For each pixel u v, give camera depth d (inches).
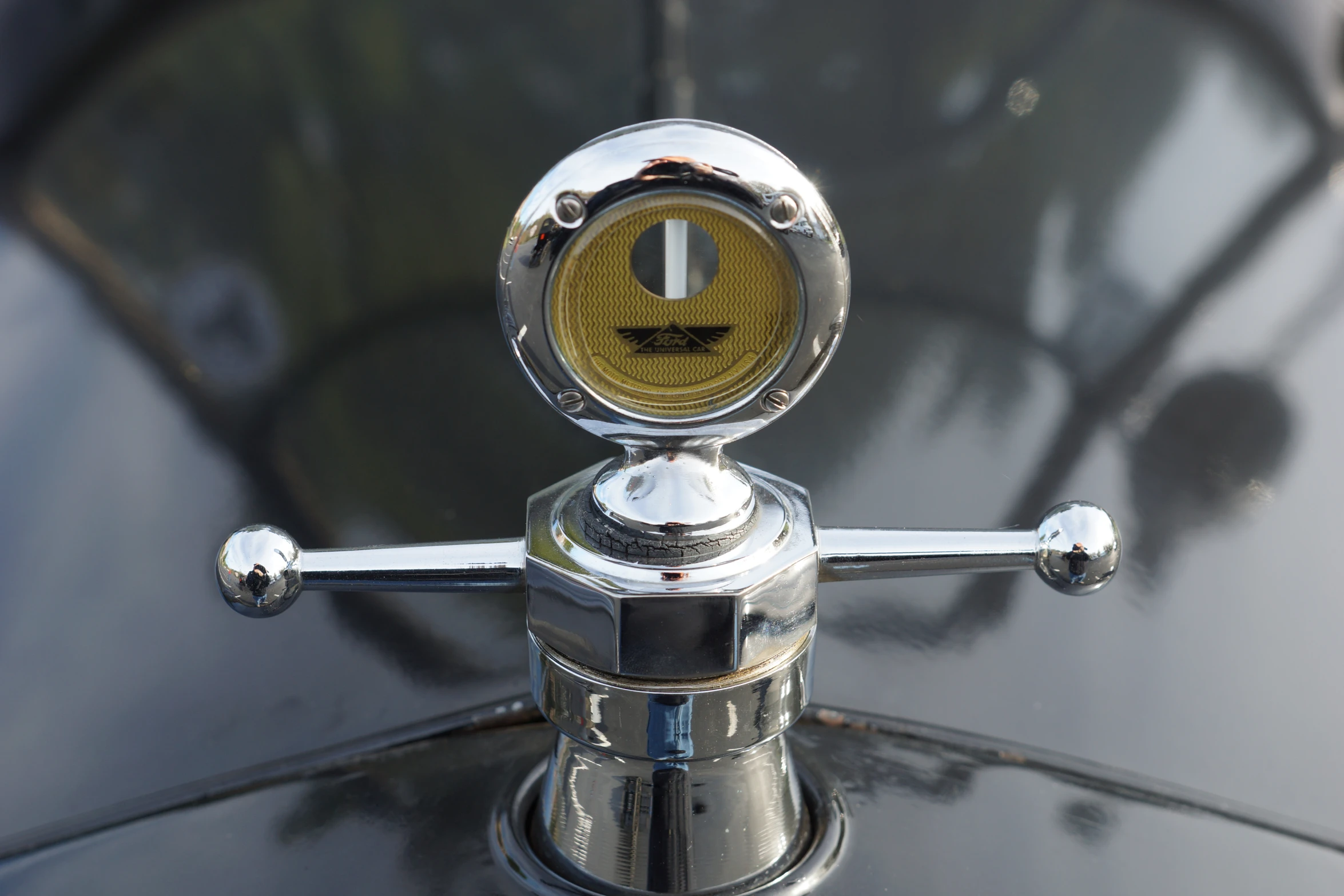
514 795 26.2
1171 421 31.9
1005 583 29.8
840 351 32.9
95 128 38.2
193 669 28.7
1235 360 33.0
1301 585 29.8
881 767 26.8
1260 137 39.0
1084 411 32.0
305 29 40.2
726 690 23.9
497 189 36.4
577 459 31.2
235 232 35.6
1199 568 30.0
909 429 31.4
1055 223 36.1
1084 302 34.1
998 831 26.0
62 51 39.3
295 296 34.0
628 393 23.5
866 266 34.9
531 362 23.4
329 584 24.2
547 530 24.2
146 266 34.8
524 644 28.7
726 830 24.7
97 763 27.7
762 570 23.7
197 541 30.3
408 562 24.2
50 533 30.5
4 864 26.3
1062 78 39.8
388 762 27.2
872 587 29.6
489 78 39.4
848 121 38.4
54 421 31.9
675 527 23.7
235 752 27.6
